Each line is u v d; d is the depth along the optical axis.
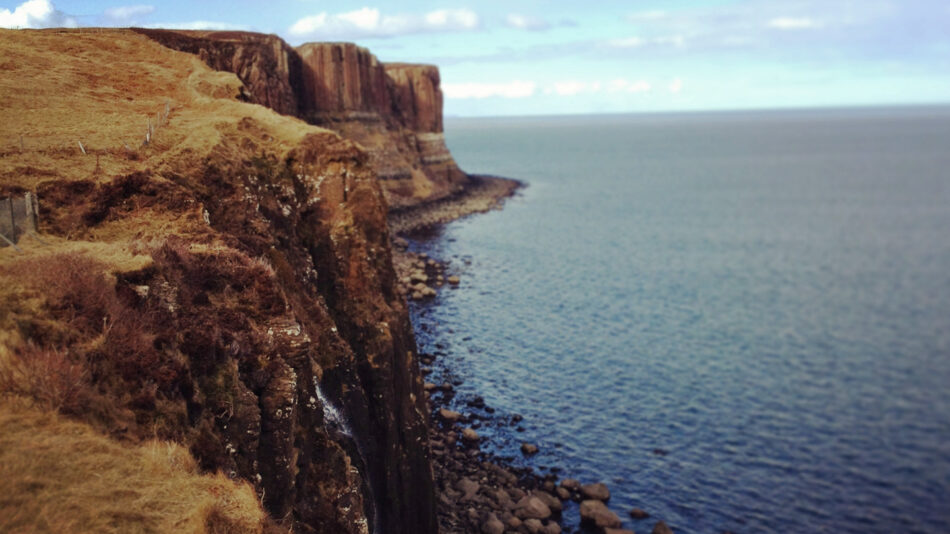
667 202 181.88
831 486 46.97
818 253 127.69
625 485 43.66
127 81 43.12
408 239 115.31
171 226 23.38
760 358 71.69
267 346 19.48
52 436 12.63
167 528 12.23
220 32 114.44
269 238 27.70
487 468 42.34
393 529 31.02
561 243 122.06
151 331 16.28
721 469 47.25
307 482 20.39
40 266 16.14
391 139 153.12
